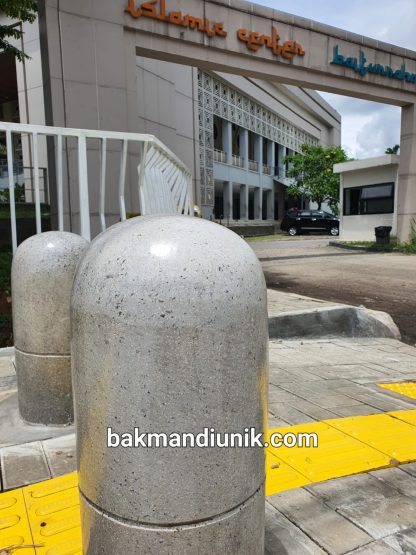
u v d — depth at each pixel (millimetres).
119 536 1541
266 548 2174
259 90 37188
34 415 3361
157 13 11883
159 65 17141
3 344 5371
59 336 3240
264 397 1660
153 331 1429
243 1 13633
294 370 5094
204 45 12977
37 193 5211
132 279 1464
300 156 40375
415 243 19484
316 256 18594
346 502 2572
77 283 1596
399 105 19281
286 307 7250
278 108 41344
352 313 7031
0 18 18469
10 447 3064
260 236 33438
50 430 3309
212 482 1519
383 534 2301
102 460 1528
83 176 5500
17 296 3266
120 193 5930
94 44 10977
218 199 40438
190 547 1528
